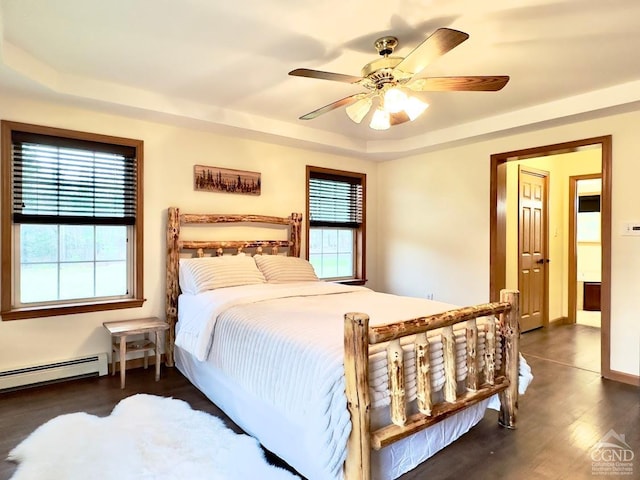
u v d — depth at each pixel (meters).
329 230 4.99
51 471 1.92
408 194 4.95
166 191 3.61
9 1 1.91
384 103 2.32
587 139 3.39
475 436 2.30
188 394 2.89
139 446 2.14
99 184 3.31
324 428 1.64
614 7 1.95
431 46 1.79
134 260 3.49
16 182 2.96
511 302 2.37
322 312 2.48
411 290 4.91
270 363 2.03
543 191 5.17
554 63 2.58
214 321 2.64
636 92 2.88
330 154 4.80
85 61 2.60
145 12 2.01
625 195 3.20
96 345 3.29
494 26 2.13
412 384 1.88
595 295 6.31
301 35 2.24
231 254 3.99
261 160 4.23
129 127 3.40
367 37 2.25
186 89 3.10
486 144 4.13
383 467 1.84
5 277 2.90
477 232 4.22
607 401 2.79
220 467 1.96
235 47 2.38
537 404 2.74
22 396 2.82
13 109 2.90
